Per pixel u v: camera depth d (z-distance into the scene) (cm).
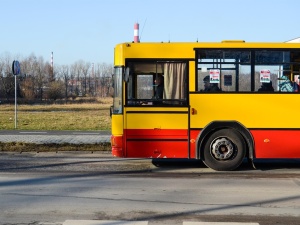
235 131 1170
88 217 718
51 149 1519
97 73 7425
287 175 1120
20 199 839
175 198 855
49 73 7162
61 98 6347
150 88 1167
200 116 1162
